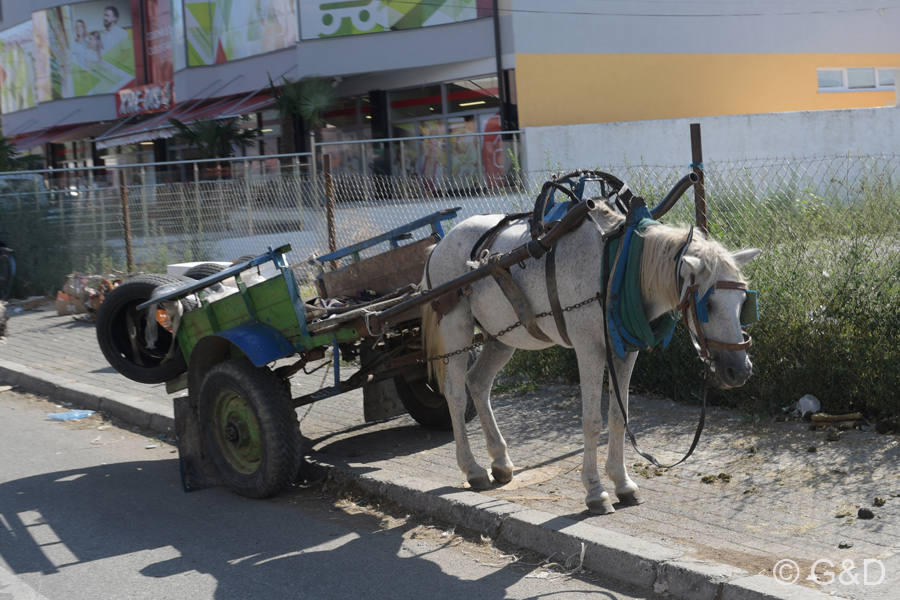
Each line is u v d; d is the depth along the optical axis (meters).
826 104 21.97
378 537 4.84
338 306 6.10
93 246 15.27
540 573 4.23
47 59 29.33
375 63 19.25
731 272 3.97
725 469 5.18
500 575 4.24
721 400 6.55
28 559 4.71
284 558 4.59
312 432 6.90
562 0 18.16
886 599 3.48
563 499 4.95
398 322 5.86
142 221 14.95
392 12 18.95
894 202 6.40
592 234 4.54
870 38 22.27
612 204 4.72
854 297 5.98
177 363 6.87
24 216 15.81
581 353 4.61
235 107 21.45
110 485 6.04
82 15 28.06
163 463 6.58
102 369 9.58
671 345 6.75
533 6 17.92
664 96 19.61
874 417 5.80
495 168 14.54
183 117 22.69
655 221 4.38
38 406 8.62
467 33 18.41
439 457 6.02
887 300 5.88
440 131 19.58
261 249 13.54
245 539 4.90
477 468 5.29
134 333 7.23
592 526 4.43
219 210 14.08
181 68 23.98
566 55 18.36
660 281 4.16
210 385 5.68
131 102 26.83
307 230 12.99
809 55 21.44
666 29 19.41
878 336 5.85
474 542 4.68
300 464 5.75
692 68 19.81
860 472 4.91
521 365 7.95
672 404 6.71
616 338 4.38
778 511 4.49
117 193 14.91
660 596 3.88
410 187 12.34
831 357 5.98
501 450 5.36
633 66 19.14
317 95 18.95
